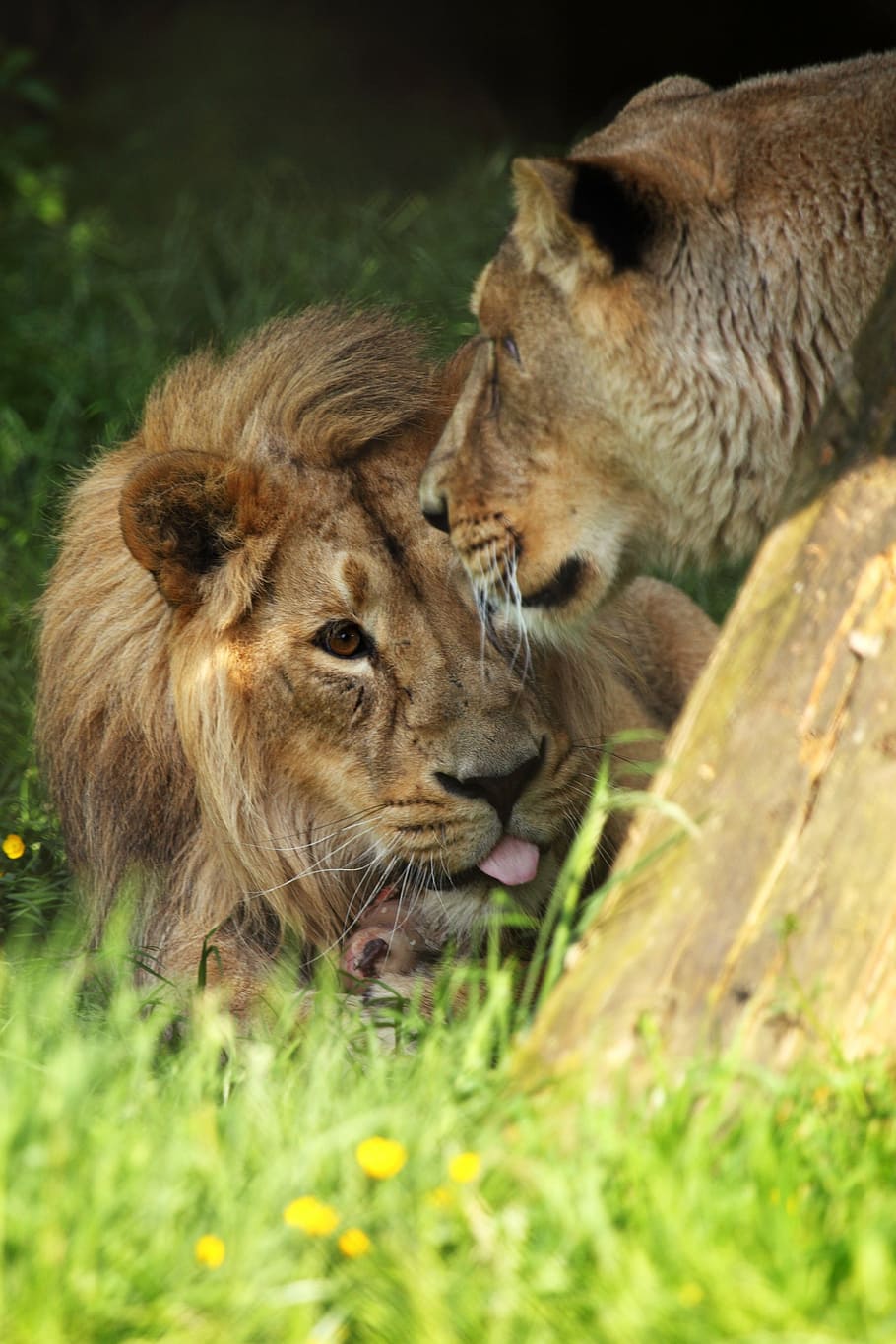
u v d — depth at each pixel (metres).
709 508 7.02
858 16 22.16
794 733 5.08
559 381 6.92
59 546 8.73
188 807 7.79
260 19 23.64
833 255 6.59
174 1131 4.90
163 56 23.31
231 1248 4.44
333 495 7.45
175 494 7.22
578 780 7.54
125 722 7.79
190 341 14.99
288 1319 4.24
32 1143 4.75
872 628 5.07
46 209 18.47
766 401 6.72
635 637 9.21
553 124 23.28
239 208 18.45
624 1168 4.54
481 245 16.80
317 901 7.76
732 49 22.98
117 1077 5.47
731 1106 4.83
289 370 7.69
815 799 5.01
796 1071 4.83
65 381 14.22
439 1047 5.73
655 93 8.29
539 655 7.59
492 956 6.30
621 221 6.52
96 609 7.91
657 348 6.68
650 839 5.27
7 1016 6.32
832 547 5.20
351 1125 4.81
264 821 7.59
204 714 7.45
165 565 7.36
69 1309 4.19
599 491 7.07
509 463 7.12
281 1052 6.18
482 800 7.24
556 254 6.80
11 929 8.14
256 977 7.52
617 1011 4.96
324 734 7.43
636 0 23.28
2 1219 4.36
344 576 7.29
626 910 5.13
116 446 8.84
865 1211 4.39
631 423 6.84
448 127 22.59
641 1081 4.85
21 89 19.52
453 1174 4.55
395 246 17.06
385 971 7.44
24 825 8.89
